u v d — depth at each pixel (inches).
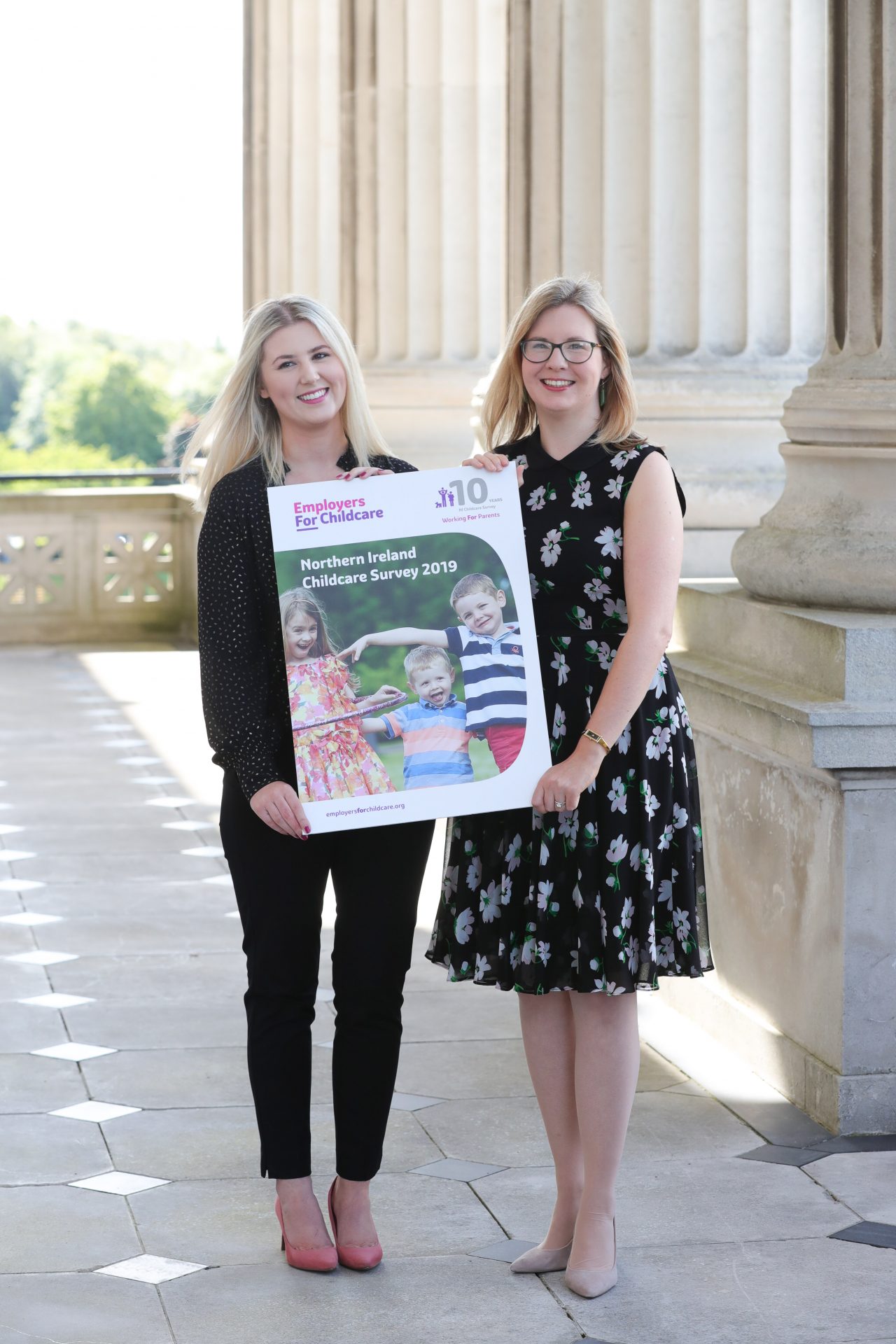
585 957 124.7
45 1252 131.8
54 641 519.5
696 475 222.2
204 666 127.3
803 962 163.6
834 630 155.8
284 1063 129.1
